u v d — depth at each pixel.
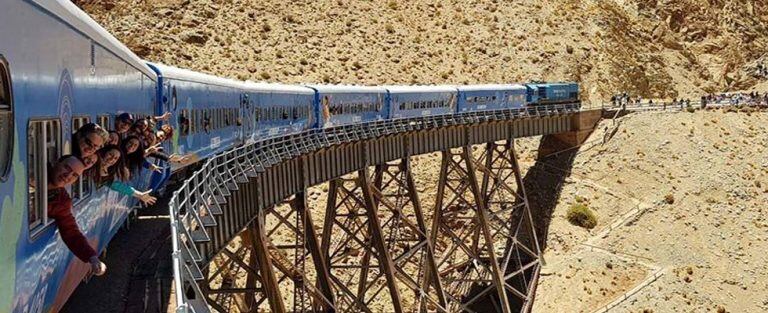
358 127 49.97
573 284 63.09
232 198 30.86
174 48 80.88
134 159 16.55
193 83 29.88
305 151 41.41
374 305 58.50
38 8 11.62
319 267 40.38
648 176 75.56
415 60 93.19
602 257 65.62
